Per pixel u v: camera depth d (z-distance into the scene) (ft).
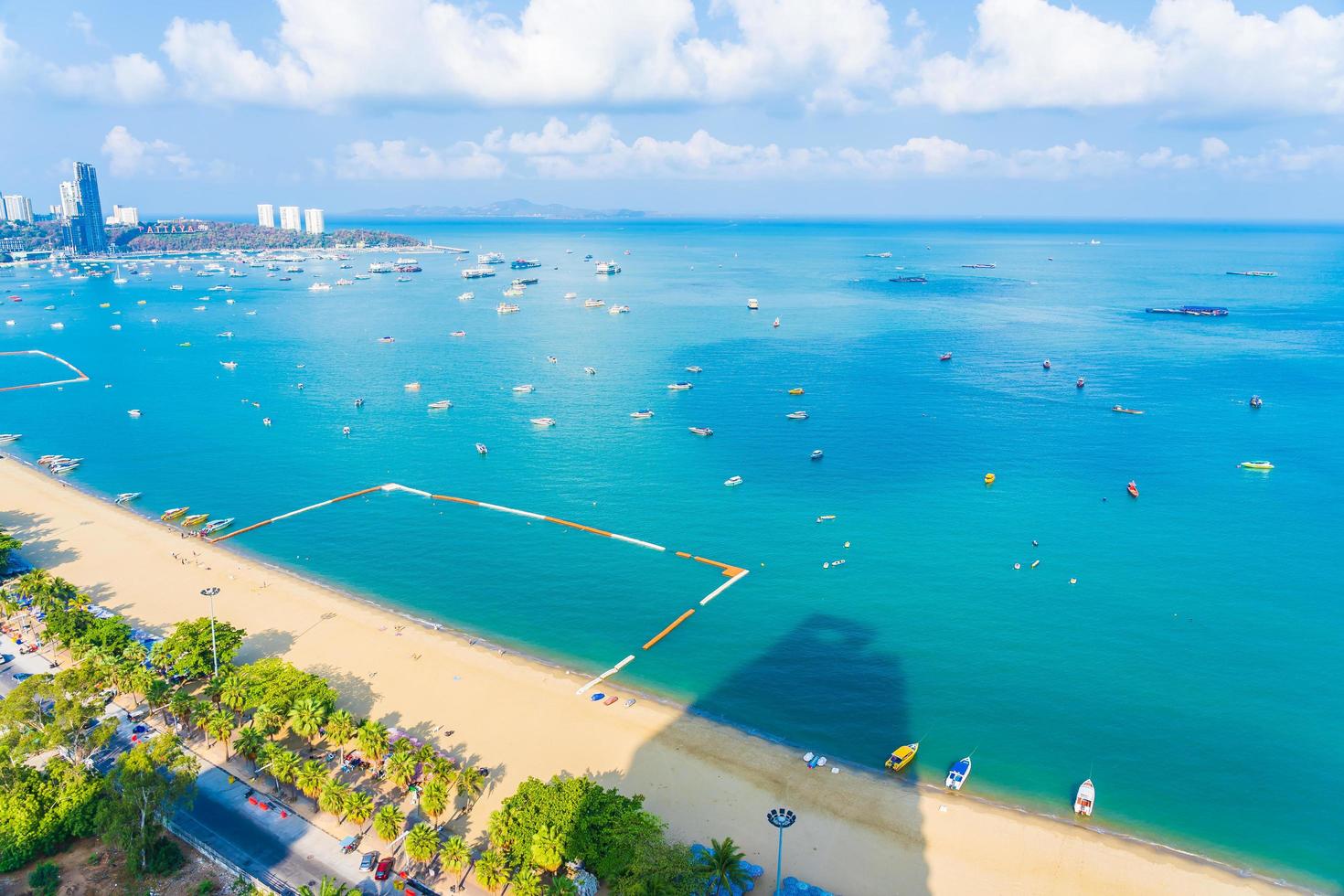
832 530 610.65
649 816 308.19
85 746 347.56
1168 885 307.58
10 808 304.91
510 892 289.53
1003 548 579.07
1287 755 377.30
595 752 374.22
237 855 304.30
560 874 295.89
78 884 291.38
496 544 597.11
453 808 336.90
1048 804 349.00
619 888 278.26
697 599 517.14
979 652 457.27
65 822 306.76
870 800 347.36
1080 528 607.37
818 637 472.85
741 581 538.88
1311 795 354.13
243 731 353.31
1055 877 309.83
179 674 404.77
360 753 360.48
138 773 305.53
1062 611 497.46
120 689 401.29
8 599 465.06
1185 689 423.23
